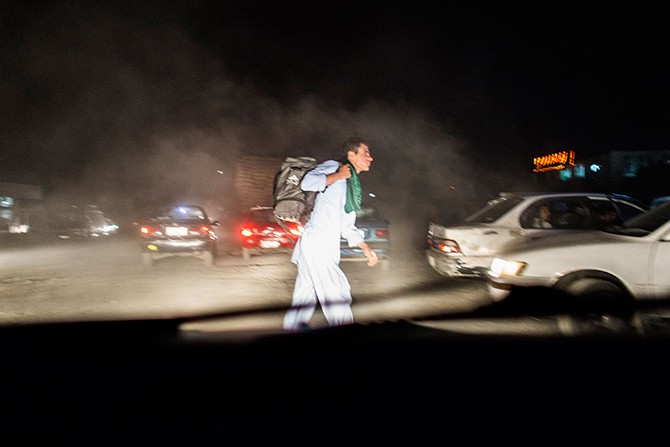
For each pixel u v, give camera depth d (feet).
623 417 15.85
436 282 42.27
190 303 35.19
